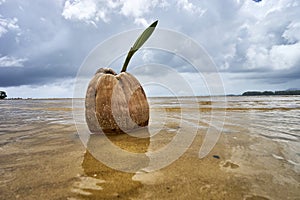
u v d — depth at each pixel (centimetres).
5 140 43
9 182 23
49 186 22
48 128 57
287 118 72
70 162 29
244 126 56
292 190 20
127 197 19
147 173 25
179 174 24
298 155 31
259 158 30
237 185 21
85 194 20
